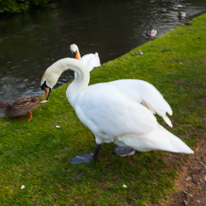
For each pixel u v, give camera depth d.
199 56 3.02
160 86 2.32
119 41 4.85
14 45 5.12
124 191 1.28
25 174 1.42
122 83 1.27
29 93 3.11
